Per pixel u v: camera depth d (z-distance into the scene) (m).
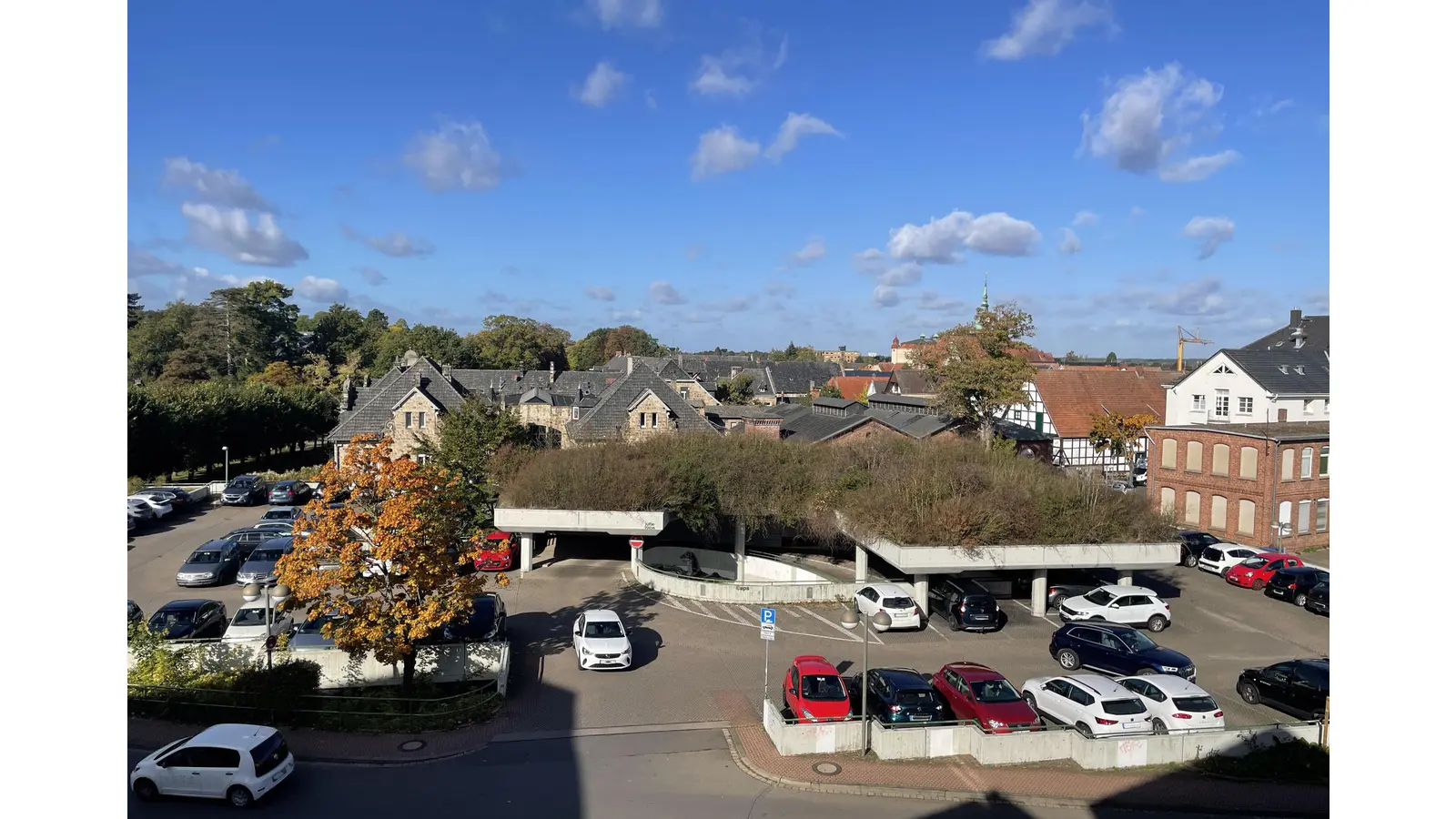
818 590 31.00
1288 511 39.91
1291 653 26.02
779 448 38.12
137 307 113.50
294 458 82.75
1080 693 19.45
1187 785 17.16
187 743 15.62
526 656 24.72
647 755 18.20
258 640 23.31
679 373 94.69
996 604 27.97
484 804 15.72
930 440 42.56
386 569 20.69
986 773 17.67
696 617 28.88
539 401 73.06
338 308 142.38
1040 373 67.44
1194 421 55.75
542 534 39.59
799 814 15.59
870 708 20.09
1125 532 29.11
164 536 41.31
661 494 33.56
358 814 15.15
